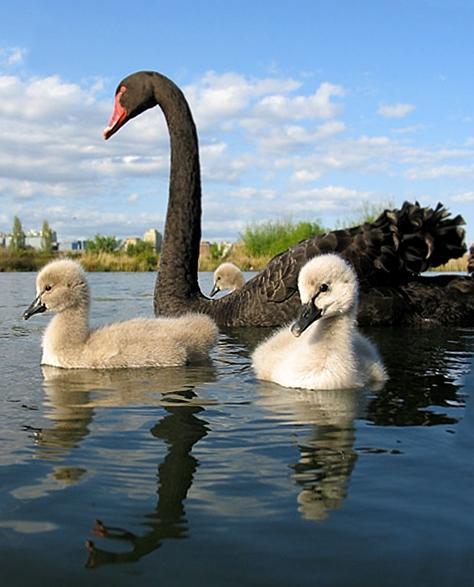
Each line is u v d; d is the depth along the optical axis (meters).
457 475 0.52
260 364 0.89
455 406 0.71
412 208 1.26
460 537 0.41
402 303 1.24
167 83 1.50
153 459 0.56
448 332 1.18
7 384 0.84
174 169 1.46
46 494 0.48
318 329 0.89
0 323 1.38
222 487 0.49
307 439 0.61
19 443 0.60
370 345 0.92
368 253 1.23
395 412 0.69
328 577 0.37
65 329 0.97
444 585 0.36
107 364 0.94
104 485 0.50
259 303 1.26
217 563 0.38
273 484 0.50
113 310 1.61
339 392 0.79
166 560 0.38
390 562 0.38
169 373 0.91
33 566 0.38
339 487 0.49
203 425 0.65
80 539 0.41
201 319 1.05
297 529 0.42
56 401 0.74
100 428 0.64
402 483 0.50
